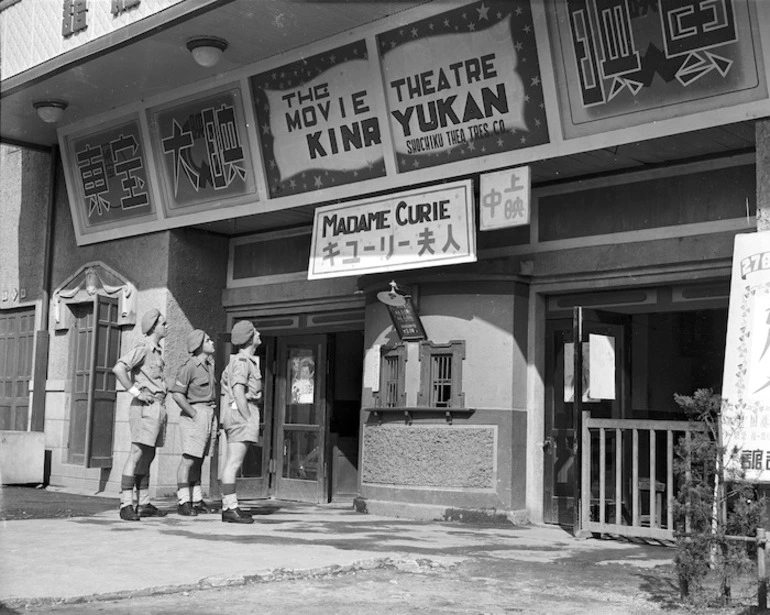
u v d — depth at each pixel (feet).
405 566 23.45
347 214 35.42
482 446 33.71
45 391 48.62
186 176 41.57
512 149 31.07
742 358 25.14
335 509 38.70
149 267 44.34
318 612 18.19
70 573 20.47
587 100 28.91
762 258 25.30
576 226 33.47
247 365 31.73
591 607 19.49
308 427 42.83
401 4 31.53
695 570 19.58
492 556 25.59
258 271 44.50
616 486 29.45
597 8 27.84
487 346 34.12
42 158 50.55
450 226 32.78
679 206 31.17
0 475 45.62
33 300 50.11
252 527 30.09
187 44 35.45
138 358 31.71
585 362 30.66
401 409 35.04
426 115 32.76
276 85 36.70
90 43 36.91
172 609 18.04
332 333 42.73
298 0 31.50
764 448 24.20
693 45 26.40
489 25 30.12
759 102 25.75
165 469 42.86
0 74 41.14
